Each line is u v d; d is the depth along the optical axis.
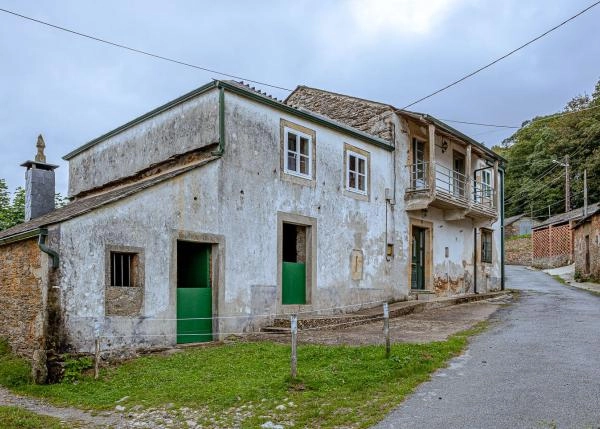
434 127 17.73
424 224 19.19
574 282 27.28
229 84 12.39
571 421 5.75
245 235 12.65
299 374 7.79
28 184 17.06
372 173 17.03
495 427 5.67
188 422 6.36
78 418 6.92
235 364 8.97
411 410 6.36
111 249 10.05
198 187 11.70
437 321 13.77
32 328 9.59
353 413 6.32
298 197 14.23
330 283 15.05
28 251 9.91
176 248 11.17
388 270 17.33
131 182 15.12
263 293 12.97
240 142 12.73
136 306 10.34
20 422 6.59
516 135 59.31
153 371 8.86
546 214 48.66
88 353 9.52
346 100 19.12
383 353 8.95
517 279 30.22
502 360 8.77
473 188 21.98
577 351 9.26
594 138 43.16
